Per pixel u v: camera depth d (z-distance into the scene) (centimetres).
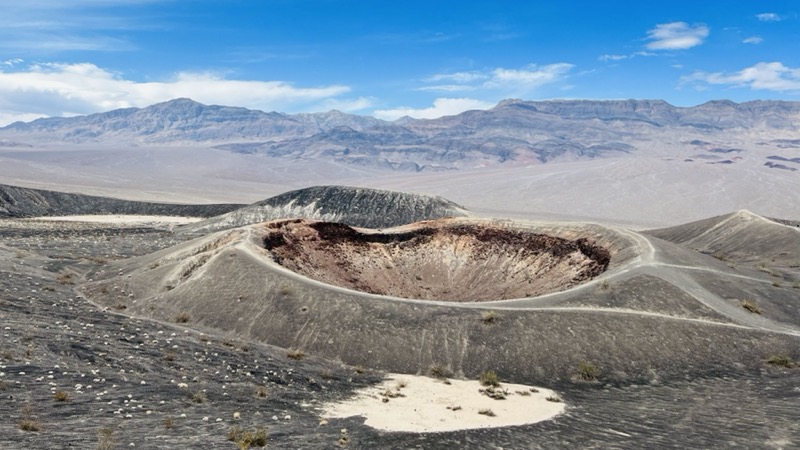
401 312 5225
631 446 3042
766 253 9725
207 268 6231
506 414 3578
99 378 3306
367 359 4738
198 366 3912
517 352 4744
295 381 3953
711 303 5681
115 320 4944
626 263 6744
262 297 5562
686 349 4850
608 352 4769
